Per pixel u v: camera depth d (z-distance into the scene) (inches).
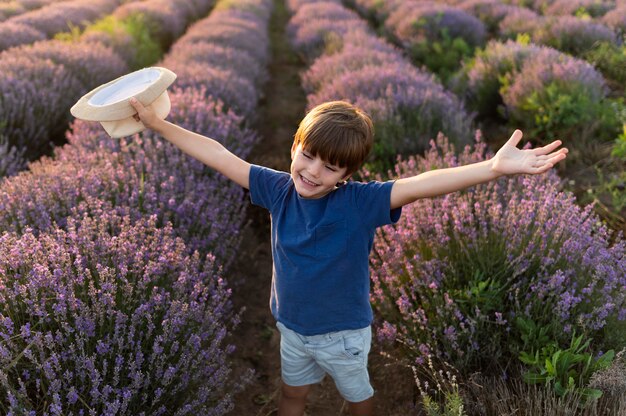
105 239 89.5
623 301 94.0
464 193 123.3
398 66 261.3
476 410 89.2
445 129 183.8
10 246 83.7
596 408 82.4
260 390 108.3
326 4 615.5
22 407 65.8
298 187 65.8
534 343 94.3
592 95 222.5
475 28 408.2
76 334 70.9
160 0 633.6
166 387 76.5
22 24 414.9
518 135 58.4
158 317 84.0
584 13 431.8
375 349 115.0
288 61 472.1
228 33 422.0
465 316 101.0
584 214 106.3
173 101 179.2
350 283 70.0
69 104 228.5
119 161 138.8
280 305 74.5
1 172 147.6
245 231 166.4
